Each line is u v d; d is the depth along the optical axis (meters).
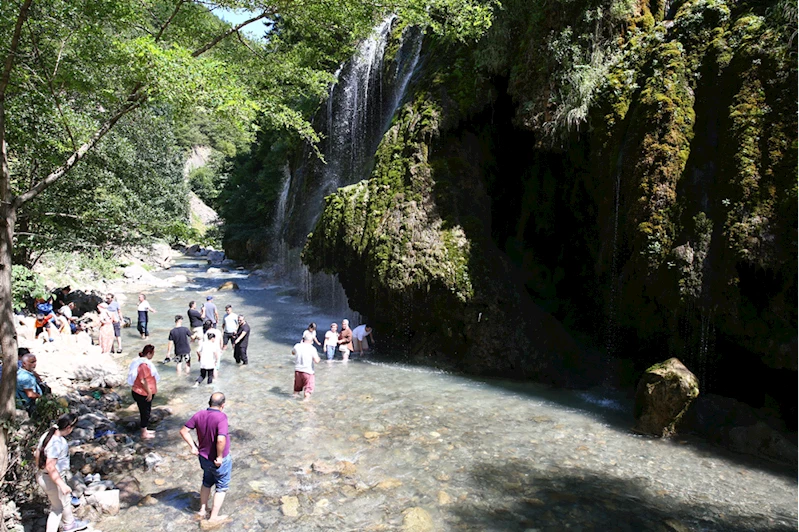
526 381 12.68
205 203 64.06
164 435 9.42
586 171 12.79
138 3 9.00
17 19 7.27
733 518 6.79
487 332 13.05
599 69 12.13
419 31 19.75
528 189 15.30
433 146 14.95
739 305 9.28
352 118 24.03
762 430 8.68
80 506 6.66
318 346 16.53
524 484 7.66
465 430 9.65
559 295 14.45
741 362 9.81
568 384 12.35
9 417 6.26
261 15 9.70
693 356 10.12
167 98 7.49
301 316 21.28
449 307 13.38
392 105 20.41
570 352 12.91
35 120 9.13
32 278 14.74
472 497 7.27
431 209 14.27
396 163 15.31
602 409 10.83
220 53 10.65
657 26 11.93
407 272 13.80
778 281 8.89
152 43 7.18
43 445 5.86
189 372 13.52
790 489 7.52
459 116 14.95
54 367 11.74
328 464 8.16
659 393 9.32
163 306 23.33
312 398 11.42
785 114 9.38
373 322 15.45
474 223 14.04
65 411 7.38
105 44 8.70
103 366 12.80
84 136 8.88
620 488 7.56
